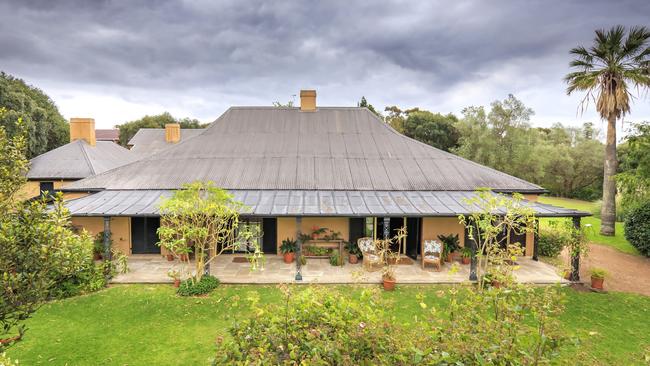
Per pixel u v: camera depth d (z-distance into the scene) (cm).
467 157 4469
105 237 1535
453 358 450
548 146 5006
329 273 1647
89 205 1614
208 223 1477
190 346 1030
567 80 2570
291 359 467
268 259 1877
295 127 2364
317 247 1884
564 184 5056
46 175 2427
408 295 1412
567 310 1273
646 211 1977
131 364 938
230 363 473
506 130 4362
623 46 2342
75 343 1039
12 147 630
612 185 2441
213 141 2244
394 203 1700
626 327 1148
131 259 1852
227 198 1408
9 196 596
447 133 5962
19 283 519
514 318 518
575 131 5588
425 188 1894
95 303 1312
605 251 2111
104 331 1115
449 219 1900
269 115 2456
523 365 437
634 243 2023
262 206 1631
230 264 1786
